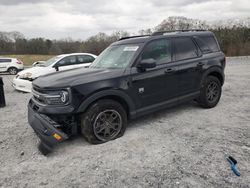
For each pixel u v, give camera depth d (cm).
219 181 255
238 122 432
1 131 439
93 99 346
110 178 271
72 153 337
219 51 543
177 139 369
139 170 285
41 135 332
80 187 258
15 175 287
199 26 3284
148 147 344
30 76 816
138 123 449
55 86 332
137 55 400
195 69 477
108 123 369
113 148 346
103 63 446
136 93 393
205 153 318
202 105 521
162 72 423
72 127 352
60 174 285
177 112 509
